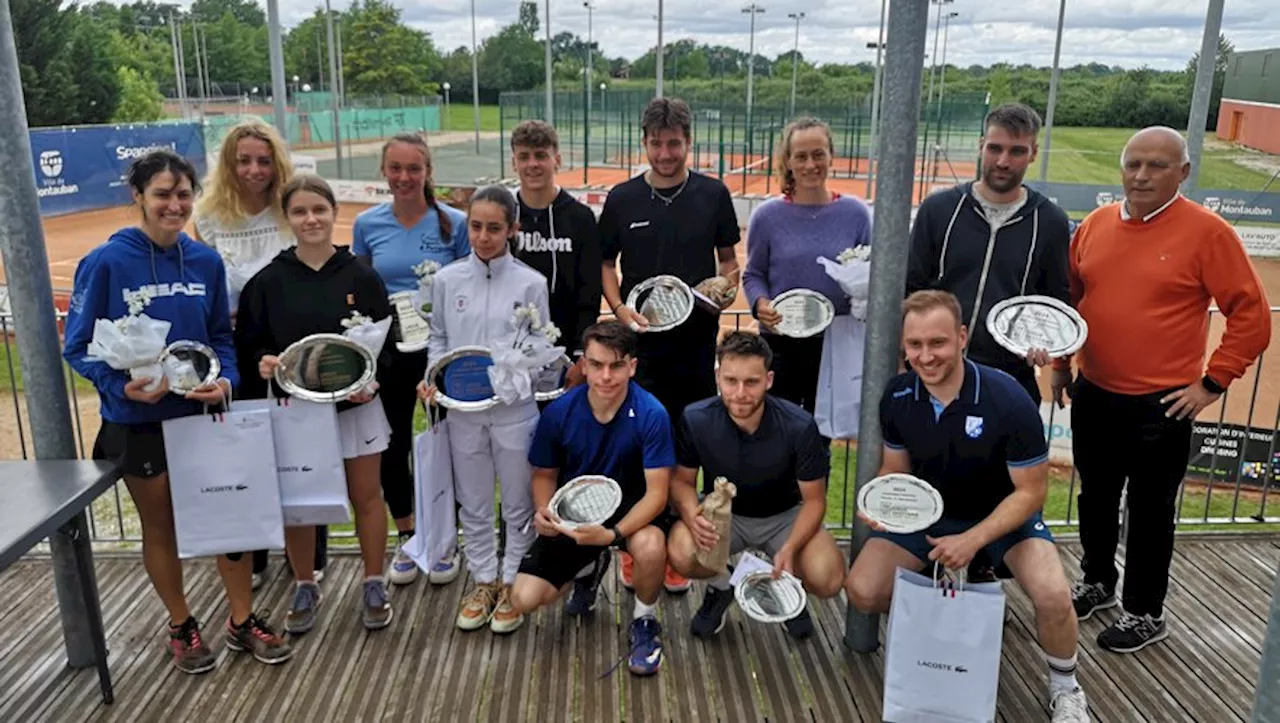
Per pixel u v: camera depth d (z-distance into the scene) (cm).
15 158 315
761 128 2858
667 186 412
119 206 2280
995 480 326
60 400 337
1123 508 464
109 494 606
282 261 348
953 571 326
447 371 367
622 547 364
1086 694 348
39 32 3694
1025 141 348
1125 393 357
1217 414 841
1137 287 348
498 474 383
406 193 400
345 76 6806
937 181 2291
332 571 436
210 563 441
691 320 417
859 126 2842
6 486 304
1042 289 371
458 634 385
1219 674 361
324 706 340
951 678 307
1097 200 1617
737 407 339
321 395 340
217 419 328
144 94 4388
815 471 349
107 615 398
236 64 7438
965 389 319
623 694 347
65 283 1543
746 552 352
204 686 351
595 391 355
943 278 373
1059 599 311
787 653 374
